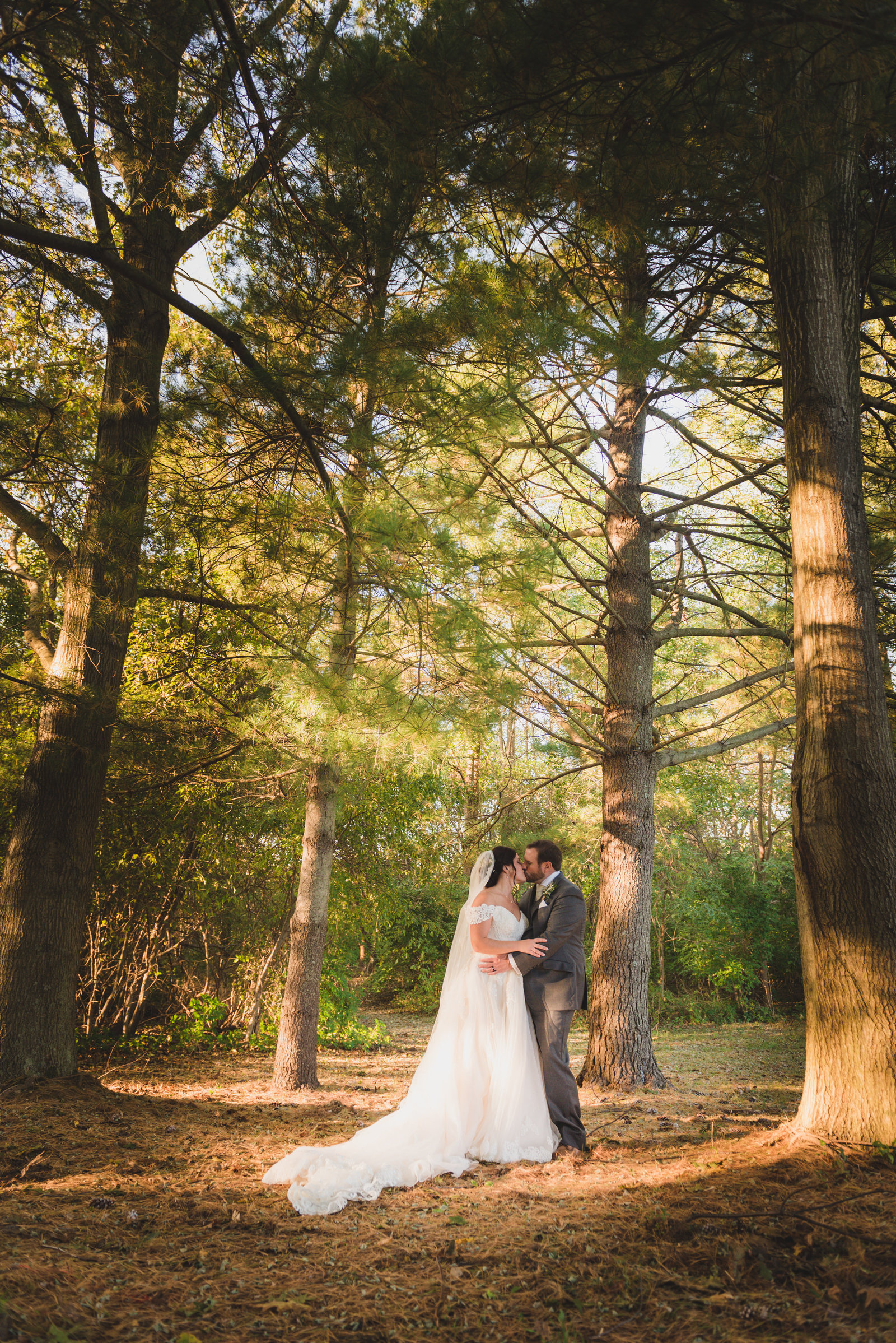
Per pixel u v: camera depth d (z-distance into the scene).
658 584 9.79
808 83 3.81
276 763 8.26
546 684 12.27
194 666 9.70
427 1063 5.12
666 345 5.50
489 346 5.16
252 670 8.61
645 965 8.95
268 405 5.96
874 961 4.10
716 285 6.69
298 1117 6.54
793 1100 8.04
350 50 4.45
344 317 5.70
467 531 5.96
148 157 5.79
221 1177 4.40
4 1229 3.33
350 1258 3.32
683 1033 15.69
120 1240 3.41
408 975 19.77
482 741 6.90
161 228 7.36
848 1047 4.12
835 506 4.56
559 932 5.41
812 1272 2.93
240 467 6.62
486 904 5.43
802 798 4.44
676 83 3.95
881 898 4.14
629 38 3.59
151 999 11.94
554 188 4.74
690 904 17.47
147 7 4.84
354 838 11.88
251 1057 10.97
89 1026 10.49
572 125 4.32
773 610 10.45
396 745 6.25
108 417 7.08
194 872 10.95
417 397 5.26
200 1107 6.61
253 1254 3.32
